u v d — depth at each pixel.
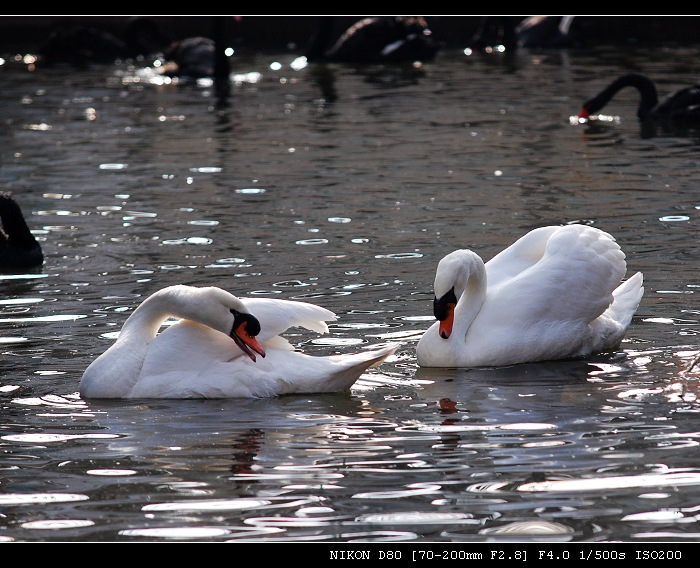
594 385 12.05
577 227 14.00
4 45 56.72
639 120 32.88
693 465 9.51
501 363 12.97
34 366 12.84
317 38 50.12
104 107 37.31
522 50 52.88
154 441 10.48
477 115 33.53
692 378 12.12
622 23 61.12
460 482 9.28
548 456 9.83
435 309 12.80
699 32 57.03
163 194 23.48
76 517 8.79
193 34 59.59
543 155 27.03
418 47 49.41
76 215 21.66
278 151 28.39
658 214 20.34
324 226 20.11
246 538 8.38
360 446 10.23
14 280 16.97
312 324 12.41
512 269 14.01
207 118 34.50
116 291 16.14
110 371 11.91
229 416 11.23
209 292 12.02
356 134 30.73
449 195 22.64
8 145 30.05
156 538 8.40
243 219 20.88
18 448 10.33
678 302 14.98
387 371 12.80
